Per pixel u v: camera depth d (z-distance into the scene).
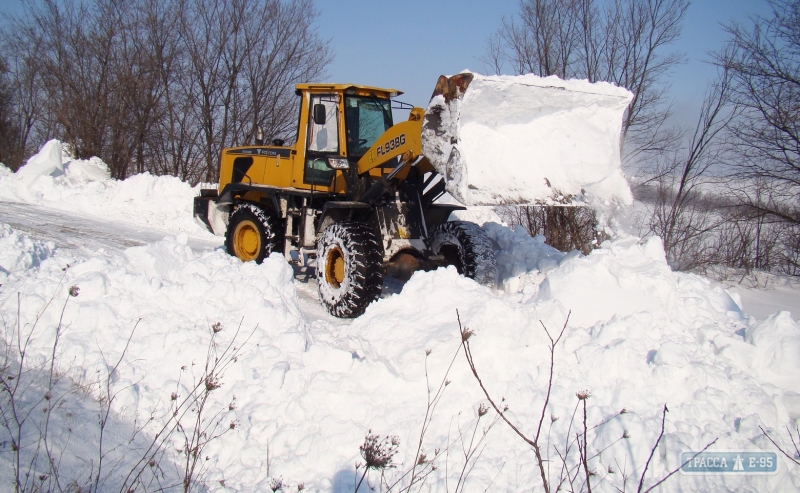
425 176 7.32
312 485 3.28
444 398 3.70
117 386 3.87
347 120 7.23
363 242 6.35
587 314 4.82
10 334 4.33
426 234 6.78
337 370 4.09
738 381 3.83
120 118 20.89
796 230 13.08
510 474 3.25
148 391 3.95
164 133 21.56
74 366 4.06
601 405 3.66
